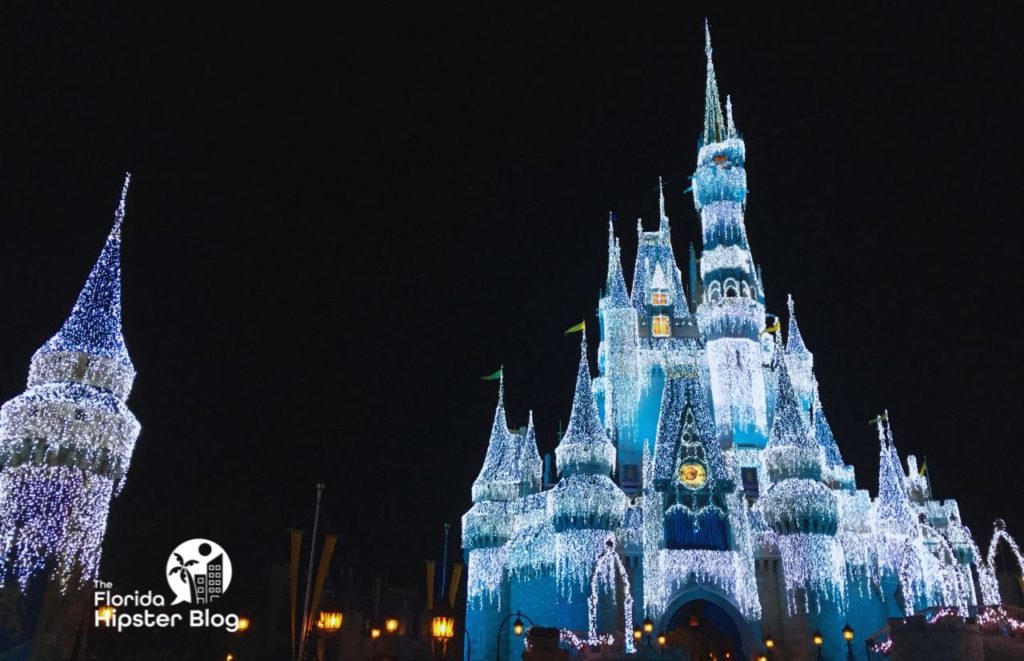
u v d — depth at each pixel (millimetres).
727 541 68750
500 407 84688
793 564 67875
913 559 71188
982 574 80688
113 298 49219
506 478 79562
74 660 41562
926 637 45875
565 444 71188
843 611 66812
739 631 66125
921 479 90250
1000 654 49562
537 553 71188
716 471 71125
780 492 69938
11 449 44781
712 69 96562
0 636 42656
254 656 77312
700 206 91062
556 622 66938
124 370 48562
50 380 46406
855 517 72000
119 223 50594
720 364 83562
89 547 45688
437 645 46406
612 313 88688
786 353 92625
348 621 78938
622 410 84938
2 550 43531
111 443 46906
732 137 91188
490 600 74750
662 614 65875
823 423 82812
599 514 68000
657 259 94812
